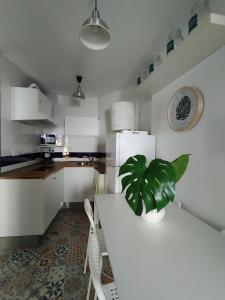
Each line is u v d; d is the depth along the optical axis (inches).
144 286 26.1
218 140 47.7
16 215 82.3
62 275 64.8
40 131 149.3
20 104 98.2
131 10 57.5
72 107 160.7
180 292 25.2
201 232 42.6
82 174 136.2
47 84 130.0
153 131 88.0
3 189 81.2
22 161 112.8
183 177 61.9
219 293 25.2
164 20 61.9
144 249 35.4
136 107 118.3
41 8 57.9
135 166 42.8
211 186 49.9
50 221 97.0
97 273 26.7
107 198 67.9
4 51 84.4
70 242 86.9
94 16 45.8
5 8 58.1
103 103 156.8
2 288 59.3
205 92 52.7
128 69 102.9
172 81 71.4
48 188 92.6
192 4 53.6
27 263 71.4
